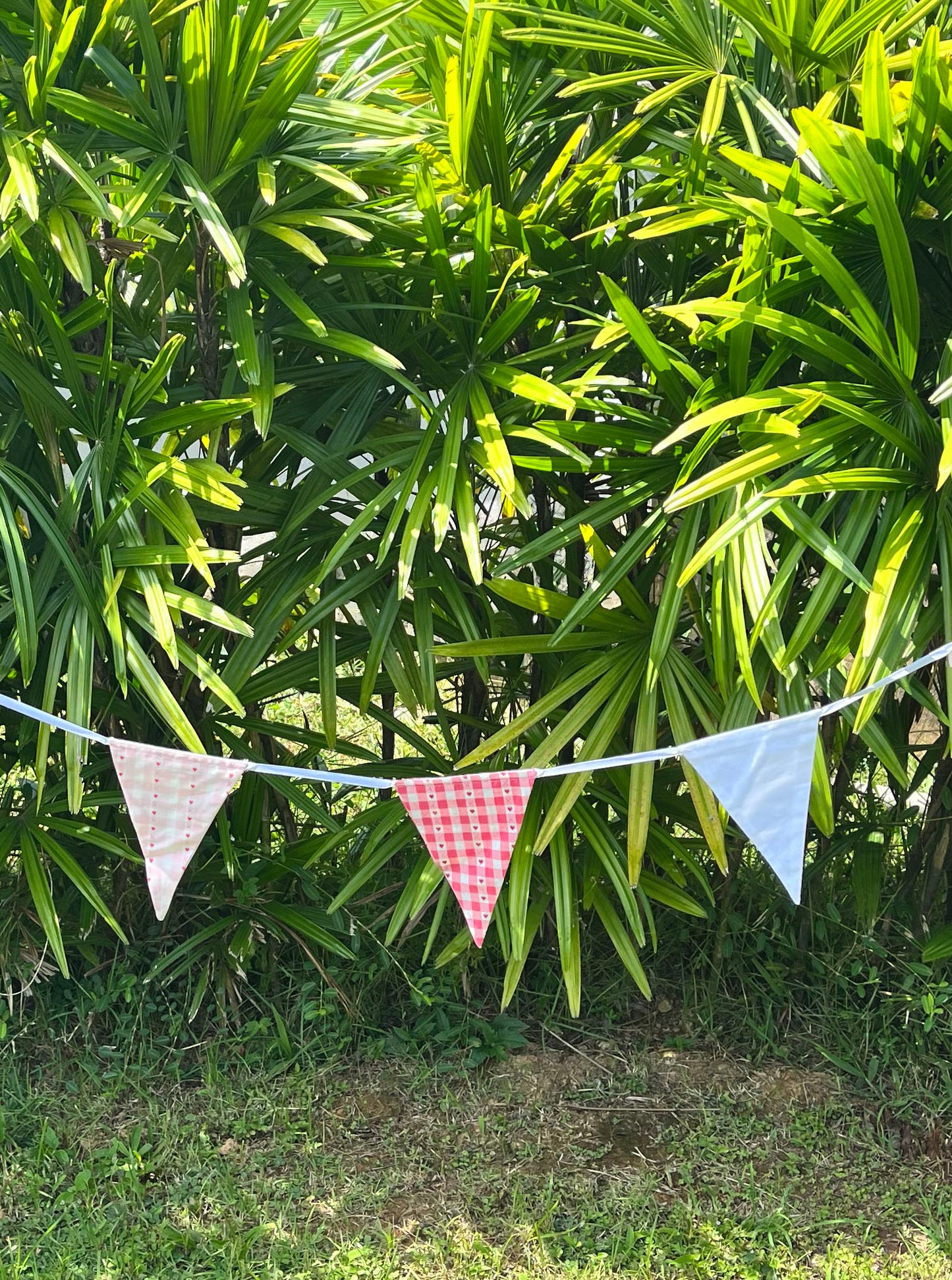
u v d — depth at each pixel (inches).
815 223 78.5
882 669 74.6
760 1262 85.4
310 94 91.3
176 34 87.9
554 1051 107.6
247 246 92.1
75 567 87.4
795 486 74.2
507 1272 85.4
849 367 78.8
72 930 110.5
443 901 97.0
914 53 80.4
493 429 86.1
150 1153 96.2
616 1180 94.1
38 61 80.4
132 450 87.3
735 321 79.7
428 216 85.4
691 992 110.1
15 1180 92.9
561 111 99.0
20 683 101.6
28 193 75.0
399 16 86.5
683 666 91.0
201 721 104.7
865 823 107.9
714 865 114.3
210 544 108.0
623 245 96.1
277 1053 106.3
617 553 89.0
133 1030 105.5
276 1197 92.4
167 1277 84.1
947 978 105.1
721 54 89.8
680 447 88.4
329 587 98.0
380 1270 85.1
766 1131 98.4
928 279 88.2
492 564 111.1
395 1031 107.8
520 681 110.0
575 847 104.2
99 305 89.4
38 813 99.9
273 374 88.4
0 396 95.1
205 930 105.1
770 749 69.5
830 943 108.8
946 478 69.1
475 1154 96.7
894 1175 94.1
